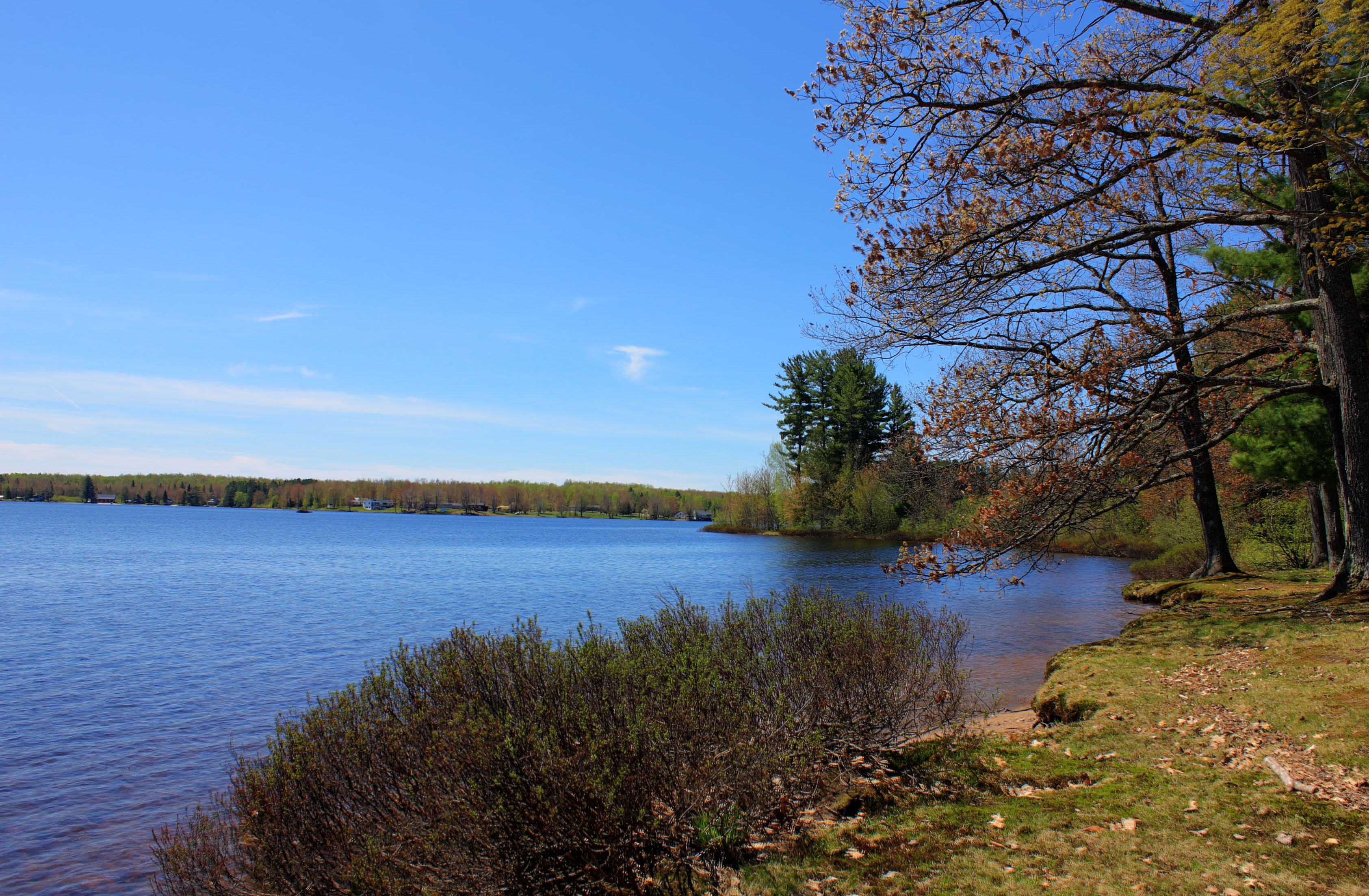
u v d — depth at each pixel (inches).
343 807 167.0
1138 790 203.6
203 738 422.9
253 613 970.1
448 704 182.5
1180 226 380.5
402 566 1822.1
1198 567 952.9
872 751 253.3
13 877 258.1
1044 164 362.9
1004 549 402.9
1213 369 429.1
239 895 156.2
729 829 191.9
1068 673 352.2
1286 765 202.5
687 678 208.1
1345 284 392.2
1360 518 406.0
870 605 300.7
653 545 2883.9
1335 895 139.2
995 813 198.7
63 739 421.4
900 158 385.1
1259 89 306.3
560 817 163.3
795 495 2906.0
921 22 370.0
